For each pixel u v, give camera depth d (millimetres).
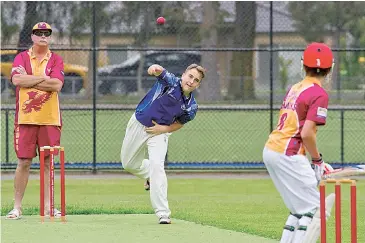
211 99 97688
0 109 62938
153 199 37938
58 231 35531
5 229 35969
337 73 95438
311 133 26984
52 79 39156
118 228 36531
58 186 54000
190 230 36094
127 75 95562
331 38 94750
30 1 74562
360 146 77875
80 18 82562
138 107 38031
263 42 97812
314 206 27359
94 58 60062
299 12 94812
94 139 60719
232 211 42812
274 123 88812
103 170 60969
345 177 30031
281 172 27562
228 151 75875
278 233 35406
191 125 92125
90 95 91000
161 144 37938
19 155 39406
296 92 27578
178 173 61438
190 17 94312
